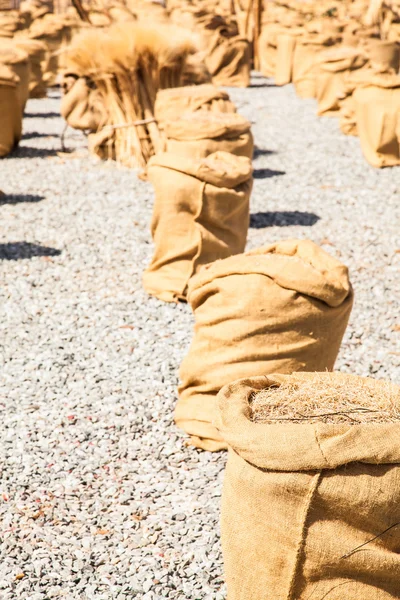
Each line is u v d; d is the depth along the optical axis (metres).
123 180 12.01
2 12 26.17
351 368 6.01
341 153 13.88
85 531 4.13
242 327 4.55
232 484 3.18
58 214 10.27
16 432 5.14
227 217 7.16
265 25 26.72
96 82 12.62
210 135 9.09
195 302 4.84
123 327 6.83
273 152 14.05
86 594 3.66
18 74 15.09
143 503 4.38
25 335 6.68
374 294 7.58
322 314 4.49
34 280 7.98
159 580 3.74
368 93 13.05
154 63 12.22
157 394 5.64
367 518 2.94
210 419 4.86
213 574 3.79
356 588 3.00
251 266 4.54
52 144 14.56
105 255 8.74
